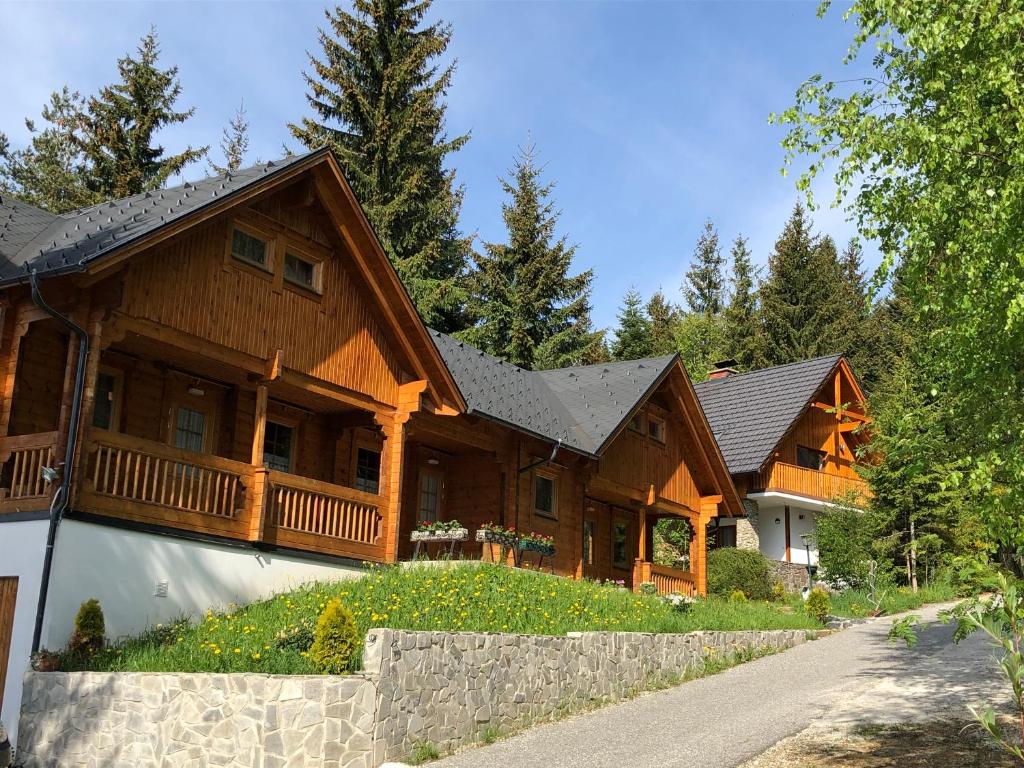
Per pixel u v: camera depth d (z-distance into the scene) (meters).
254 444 16.09
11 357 13.98
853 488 31.88
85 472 13.44
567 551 23.75
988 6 9.50
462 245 41.12
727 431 35.19
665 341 56.66
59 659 12.38
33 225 16.86
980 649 17.45
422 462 22.28
